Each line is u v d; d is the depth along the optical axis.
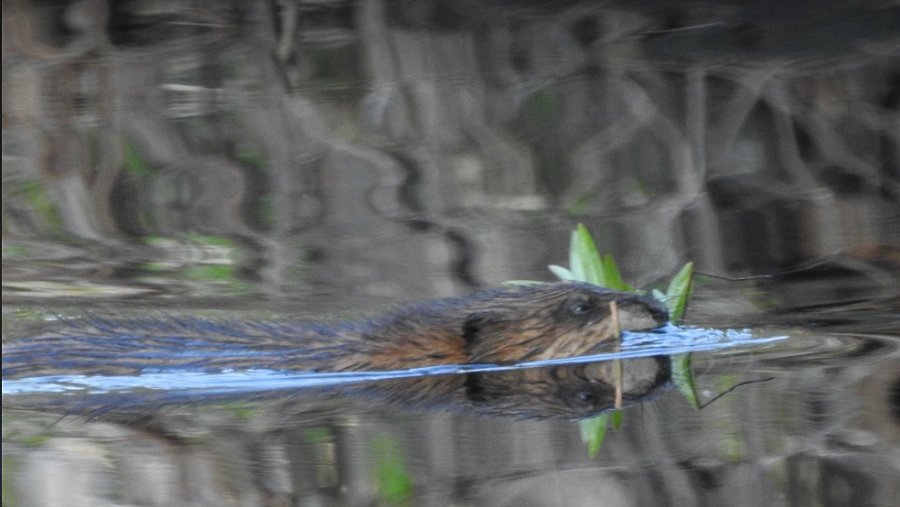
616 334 9.55
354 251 12.64
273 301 11.19
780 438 7.36
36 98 16.14
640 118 15.73
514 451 7.31
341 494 6.66
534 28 17.39
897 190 14.03
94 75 16.50
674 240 13.00
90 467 7.08
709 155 15.05
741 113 15.60
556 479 6.80
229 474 6.94
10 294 11.42
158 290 11.61
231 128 15.78
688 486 6.73
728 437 7.44
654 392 8.48
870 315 10.42
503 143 15.36
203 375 9.02
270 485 6.79
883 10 16.86
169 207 14.16
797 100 15.71
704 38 17.08
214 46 16.92
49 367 9.19
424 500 6.50
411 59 16.80
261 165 15.05
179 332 9.62
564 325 9.51
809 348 9.46
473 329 9.45
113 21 17.12
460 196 14.37
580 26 17.36
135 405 8.37
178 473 7.01
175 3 17.22
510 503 6.46
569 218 13.63
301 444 7.46
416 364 9.33
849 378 8.52
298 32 16.92
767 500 6.50
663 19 17.41
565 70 16.61
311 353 9.33
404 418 7.98
